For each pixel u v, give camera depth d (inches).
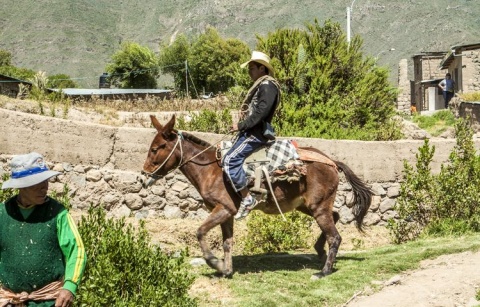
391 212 537.6
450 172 480.4
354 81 713.0
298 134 631.8
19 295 188.2
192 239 453.4
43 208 191.0
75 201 457.7
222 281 345.7
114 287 245.9
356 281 350.9
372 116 700.0
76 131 462.6
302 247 468.4
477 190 468.4
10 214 189.9
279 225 456.8
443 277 356.8
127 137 482.9
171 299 259.8
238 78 732.0
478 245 408.8
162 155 359.9
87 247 256.2
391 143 542.3
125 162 481.1
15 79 1397.6
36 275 187.6
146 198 482.6
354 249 477.1
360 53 730.2
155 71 3718.0
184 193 492.7
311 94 668.1
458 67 1758.1
